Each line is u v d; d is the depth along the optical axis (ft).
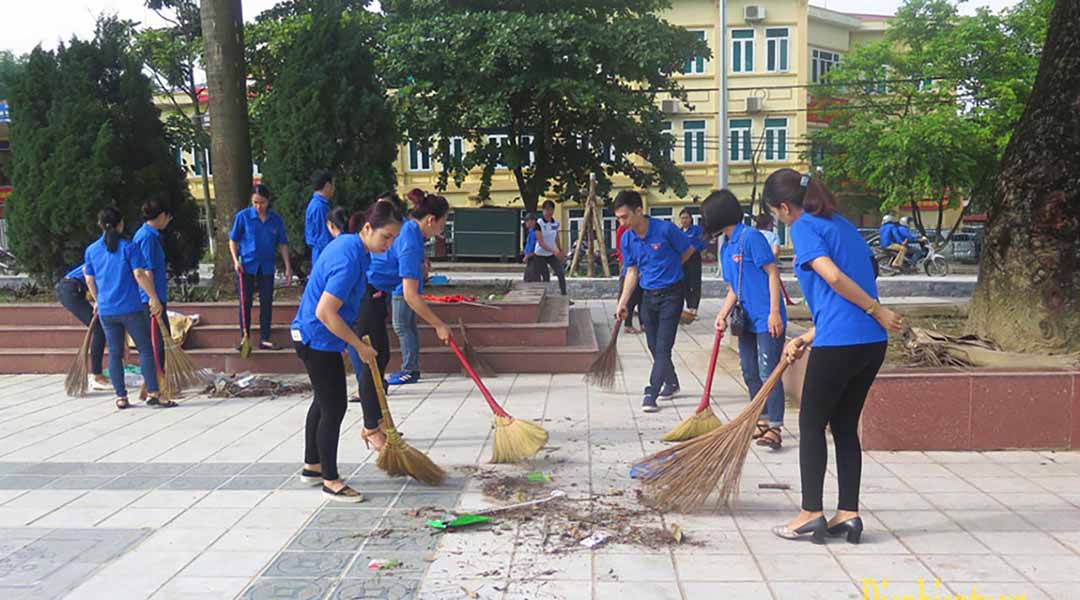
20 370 29.35
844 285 12.09
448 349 27.78
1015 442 17.88
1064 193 20.62
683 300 22.16
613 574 11.75
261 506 14.93
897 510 14.28
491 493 15.52
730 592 11.12
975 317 22.49
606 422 20.94
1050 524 13.53
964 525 13.52
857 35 119.75
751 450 18.20
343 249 14.65
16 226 31.94
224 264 34.04
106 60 32.55
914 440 17.99
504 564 12.16
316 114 31.89
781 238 114.11
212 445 19.33
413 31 67.21
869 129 96.84
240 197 33.96
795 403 23.02
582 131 76.74
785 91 112.47
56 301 31.63
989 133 90.12
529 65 67.36
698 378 26.81
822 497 13.51
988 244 22.25
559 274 45.85
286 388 25.58
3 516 14.49
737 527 13.57
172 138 35.65
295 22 79.05
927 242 78.69
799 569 11.85
